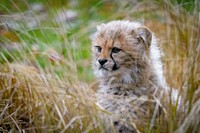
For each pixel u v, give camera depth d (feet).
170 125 32.99
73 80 37.45
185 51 42.14
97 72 37.06
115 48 35.55
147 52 35.96
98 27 37.29
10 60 42.96
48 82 36.40
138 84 36.04
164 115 34.14
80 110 34.37
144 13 48.52
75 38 45.91
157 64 37.40
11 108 35.99
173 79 40.40
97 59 35.99
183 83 35.76
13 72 36.63
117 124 34.86
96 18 55.62
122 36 35.70
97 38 36.45
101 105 36.19
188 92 34.68
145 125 33.73
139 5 48.98
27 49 41.22
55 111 34.86
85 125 33.73
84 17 56.03
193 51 38.34
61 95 35.19
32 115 35.50
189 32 43.01
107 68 35.50
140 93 35.96
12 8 54.34
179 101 36.06
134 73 35.91
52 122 34.63
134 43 35.86
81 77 41.68
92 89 40.70
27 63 38.50
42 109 35.09
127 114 33.86
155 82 36.19
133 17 48.11
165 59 41.60
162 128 33.45
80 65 45.47
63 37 40.83
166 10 45.47
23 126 35.53
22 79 36.22
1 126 35.17
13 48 42.22
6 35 45.73
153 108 34.88
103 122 33.71
